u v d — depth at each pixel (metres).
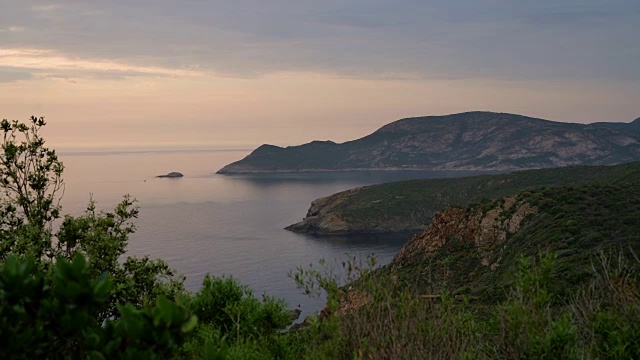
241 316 7.07
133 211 12.41
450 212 68.44
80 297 2.90
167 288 11.03
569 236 45.69
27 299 3.05
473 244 61.91
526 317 5.25
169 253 173.62
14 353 2.85
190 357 5.61
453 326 5.67
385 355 5.28
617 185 62.78
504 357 5.30
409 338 5.46
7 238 11.20
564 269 22.92
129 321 2.82
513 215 61.69
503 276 35.53
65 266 2.98
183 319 2.90
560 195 60.72
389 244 184.25
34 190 12.19
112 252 11.48
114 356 2.83
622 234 43.03
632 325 5.32
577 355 5.00
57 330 2.96
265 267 146.00
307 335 6.40
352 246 180.75
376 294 5.71
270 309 7.18
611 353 5.05
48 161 12.32
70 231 11.73
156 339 2.82
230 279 7.61
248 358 5.88
